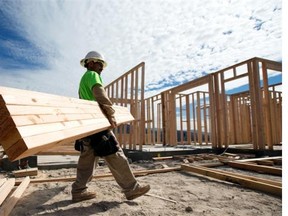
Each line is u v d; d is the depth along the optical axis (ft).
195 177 14.19
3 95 3.56
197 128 41.39
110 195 10.08
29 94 4.48
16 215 7.82
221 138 29.30
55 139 4.12
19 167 17.25
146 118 49.75
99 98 8.70
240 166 17.34
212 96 30.14
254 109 25.30
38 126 3.94
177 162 21.45
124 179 8.90
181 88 37.86
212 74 30.66
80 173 9.29
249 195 10.12
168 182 12.76
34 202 9.16
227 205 8.83
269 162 18.89
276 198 9.66
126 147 28.50
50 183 12.61
